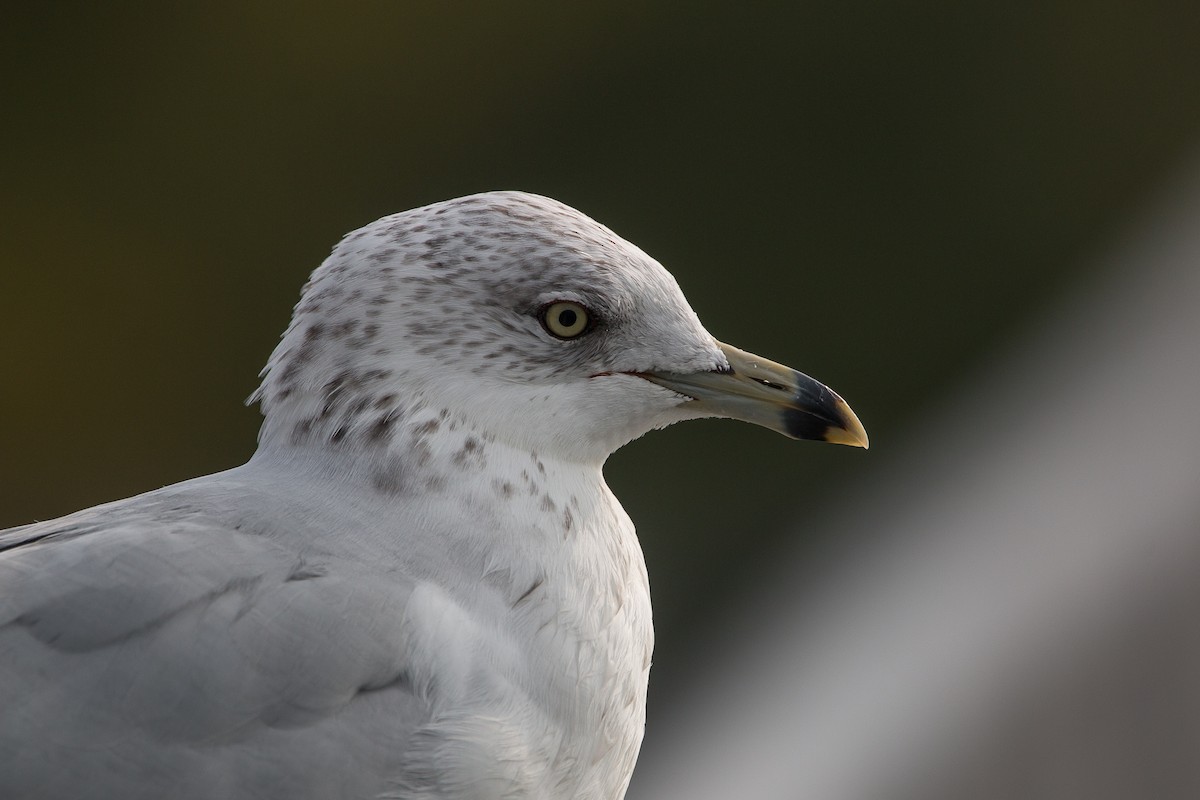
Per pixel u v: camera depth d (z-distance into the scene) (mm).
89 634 5539
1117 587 7062
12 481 17141
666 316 6840
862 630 8977
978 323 17391
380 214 18031
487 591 6207
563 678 6223
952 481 10555
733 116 18141
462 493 6379
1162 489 7613
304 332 6547
